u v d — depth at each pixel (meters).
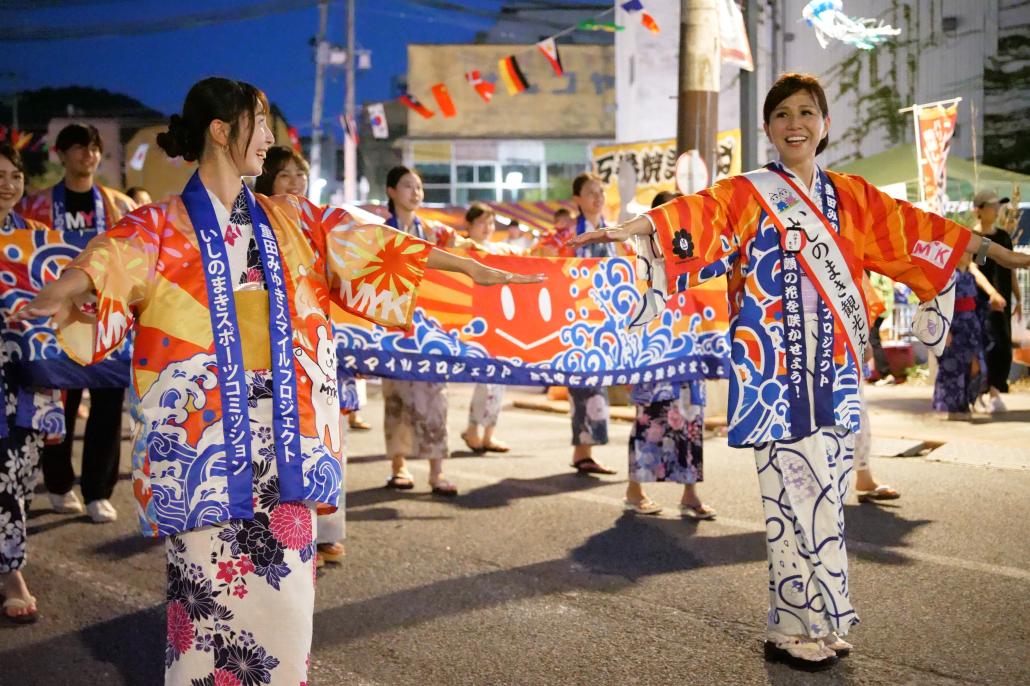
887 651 3.62
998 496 5.95
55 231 4.82
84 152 5.95
